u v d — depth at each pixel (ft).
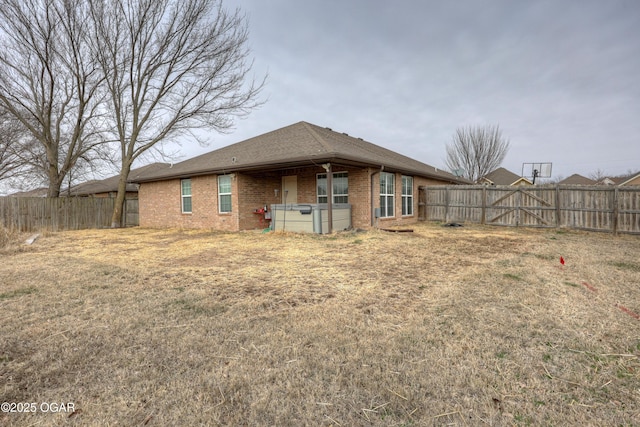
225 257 21.43
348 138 51.93
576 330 9.42
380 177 38.65
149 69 49.01
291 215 34.04
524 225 39.65
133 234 38.40
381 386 6.81
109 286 14.43
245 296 12.85
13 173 60.08
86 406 6.23
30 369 7.51
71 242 30.63
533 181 91.81
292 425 5.74
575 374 7.21
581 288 13.39
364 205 36.04
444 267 17.51
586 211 35.55
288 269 17.57
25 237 33.47
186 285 14.56
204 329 9.67
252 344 8.67
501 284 13.99
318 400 6.40
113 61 46.06
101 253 23.70
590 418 5.82
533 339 8.89
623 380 6.96
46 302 12.19
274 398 6.47
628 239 29.30
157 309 11.38
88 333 9.45
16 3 39.34
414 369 7.44
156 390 6.73
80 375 7.30
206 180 42.27
